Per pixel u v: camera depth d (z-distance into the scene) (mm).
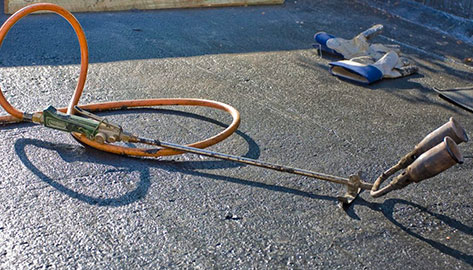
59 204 1338
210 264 1217
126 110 1765
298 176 1501
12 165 1451
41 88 1880
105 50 2260
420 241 1316
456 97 2080
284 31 2746
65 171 1447
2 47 2188
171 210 1348
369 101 2010
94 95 1865
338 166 1575
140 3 2898
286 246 1273
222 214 1349
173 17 2822
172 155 1526
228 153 1581
